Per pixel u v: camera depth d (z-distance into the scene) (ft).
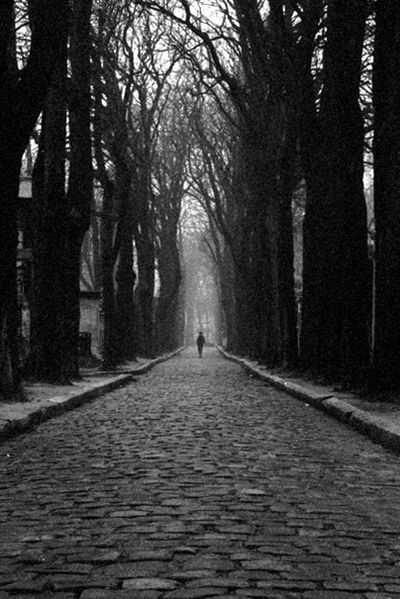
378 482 25.25
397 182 48.70
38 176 71.10
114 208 124.98
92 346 124.26
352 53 54.95
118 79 103.76
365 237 56.29
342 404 46.11
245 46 91.35
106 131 97.81
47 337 65.46
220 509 20.13
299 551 16.19
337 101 55.67
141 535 17.34
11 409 41.42
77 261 71.87
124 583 13.82
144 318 154.71
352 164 55.57
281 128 92.94
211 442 33.94
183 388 74.38
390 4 48.85
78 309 72.13
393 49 48.55
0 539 17.19
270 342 106.42
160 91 130.62
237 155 135.33
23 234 96.89
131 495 21.93
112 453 30.55
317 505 21.02
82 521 18.81
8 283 45.39
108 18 90.27
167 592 13.34
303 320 79.82
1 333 46.21
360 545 16.83
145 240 151.33
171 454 30.09
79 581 13.96
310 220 77.36
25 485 23.88
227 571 14.61
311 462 28.96
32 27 43.29
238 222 157.99
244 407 52.60
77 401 53.31
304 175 74.74
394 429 33.86
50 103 65.51
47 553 15.90
